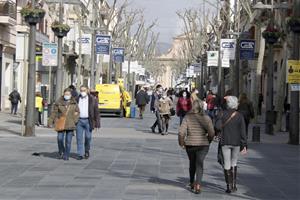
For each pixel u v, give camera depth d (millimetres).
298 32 25500
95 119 19016
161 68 181875
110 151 21391
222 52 42062
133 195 12609
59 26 31938
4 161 17891
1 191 12875
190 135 13023
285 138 29859
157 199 12203
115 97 46125
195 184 13062
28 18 25078
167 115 29703
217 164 18484
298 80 25734
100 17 63844
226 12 55188
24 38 25172
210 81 82688
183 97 28984
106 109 46000
